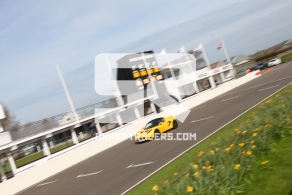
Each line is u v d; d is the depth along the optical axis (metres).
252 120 9.81
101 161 18.69
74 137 26.88
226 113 20.67
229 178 5.90
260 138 7.30
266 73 53.41
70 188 13.37
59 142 27.02
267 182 5.61
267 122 8.51
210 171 6.26
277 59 68.50
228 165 6.42
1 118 24.50
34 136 23.67
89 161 21.36
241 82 49.53
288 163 6.06
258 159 6.76
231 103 25.95
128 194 8.91
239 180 6.00
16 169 21.89
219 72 50.12
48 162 21.86
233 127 13.80
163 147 15.63
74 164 23.16
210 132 15.41
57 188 14.66
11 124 51.25
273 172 5.91
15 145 22.41
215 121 18.75
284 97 12.48
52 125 25.27
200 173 6.26
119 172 13.01
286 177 5.53
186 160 10.55
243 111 18.67
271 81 33.62
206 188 5.67
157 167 11.38
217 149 7.72
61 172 21.30
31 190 17.81
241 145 7.18
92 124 31.95
